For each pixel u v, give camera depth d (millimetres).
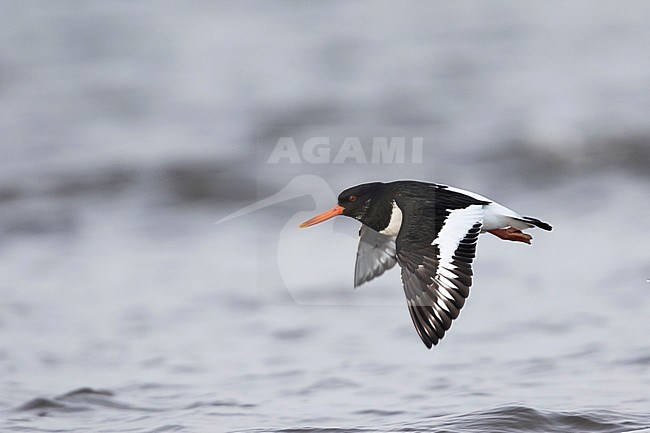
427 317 7047
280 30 34656
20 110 27844
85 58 33000
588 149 21000
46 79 31016
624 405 8984
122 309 13375
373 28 34031
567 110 23703
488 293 13203
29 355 11680
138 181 20562
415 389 9891
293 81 28625
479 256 14828
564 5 34750
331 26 34750
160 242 16734
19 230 17922
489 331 11719
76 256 16109
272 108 26016
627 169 20156
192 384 10453
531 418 8578
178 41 34188
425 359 10914
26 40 35219
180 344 11891
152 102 27703
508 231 7973
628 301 12531
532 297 12922
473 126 23234
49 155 23062
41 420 9398
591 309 12297
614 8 33594
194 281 14484
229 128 24469
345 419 9000
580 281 13477
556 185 19453
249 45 33031
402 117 24359
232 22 36188
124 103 27875
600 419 8547
